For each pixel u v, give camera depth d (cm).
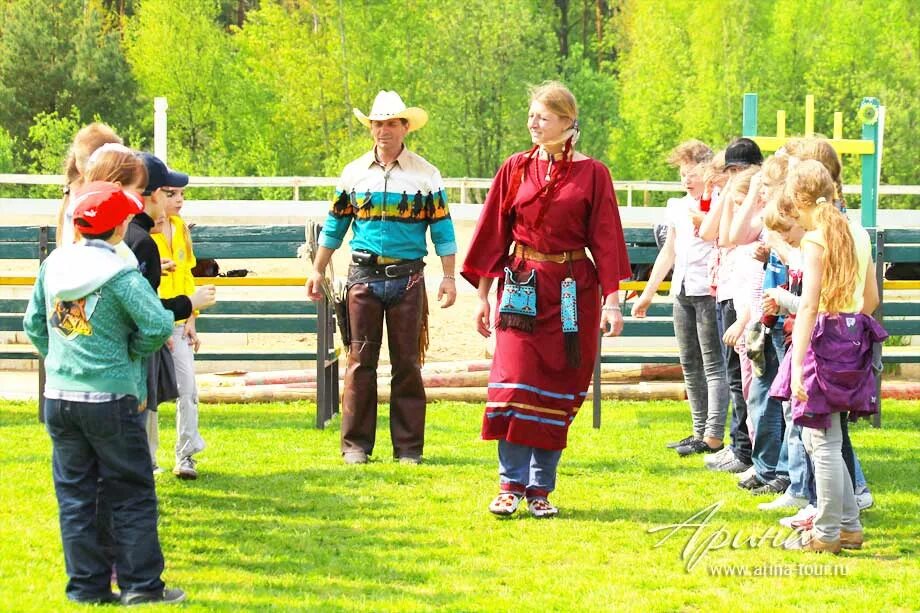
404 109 1393
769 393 1202
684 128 8181
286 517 1165
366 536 1098
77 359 866
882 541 1097
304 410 1836
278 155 8462
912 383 2014
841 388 1024
